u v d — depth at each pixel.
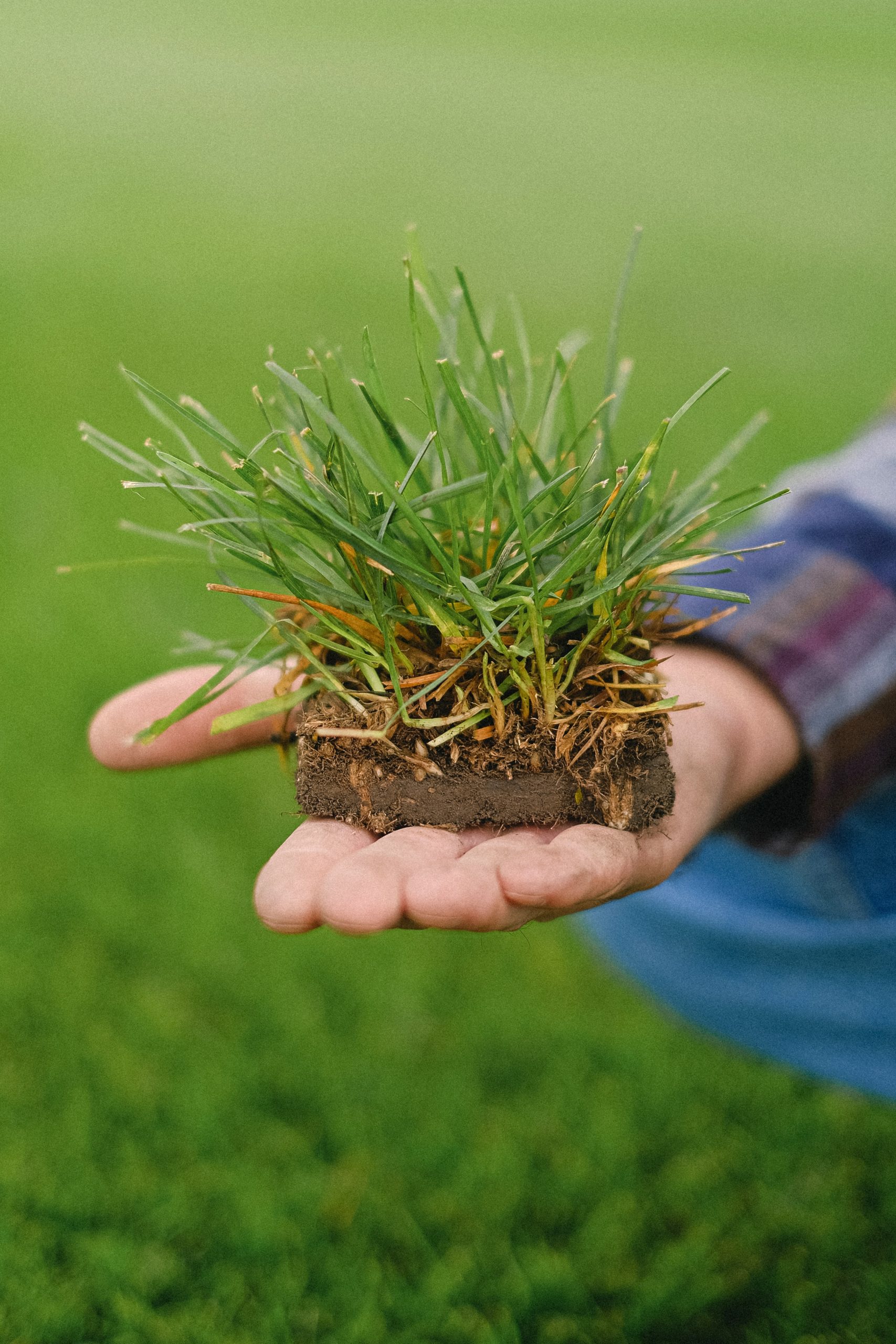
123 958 2.55
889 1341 1.82
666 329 7.55
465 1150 2.14
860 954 1.56
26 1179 1.97
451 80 20.86
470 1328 1.79
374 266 8.83
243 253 9.10
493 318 1.33
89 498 4.70
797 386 6.43
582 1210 2.02
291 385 1.02
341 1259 1.91
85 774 3.16
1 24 26.89
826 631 1.33
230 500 1.11
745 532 1.52
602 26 29.38
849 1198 2.09
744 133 16.03
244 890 2.79
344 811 1.15
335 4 33.28
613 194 12.06
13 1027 2.32
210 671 1.37
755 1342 1.82
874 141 15.33
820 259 9.43
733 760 1.25
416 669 1.17
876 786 1.45
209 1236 1.93
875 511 1.41
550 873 0.94
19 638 3.77
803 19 30.06
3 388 5.95
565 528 1.11
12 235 9.51
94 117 15.69
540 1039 2.41
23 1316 1.75
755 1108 2.27
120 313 7.39
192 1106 2.14
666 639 1.28
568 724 1.13
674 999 1.87
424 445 1.08
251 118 16.23
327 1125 2.18
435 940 2.69
